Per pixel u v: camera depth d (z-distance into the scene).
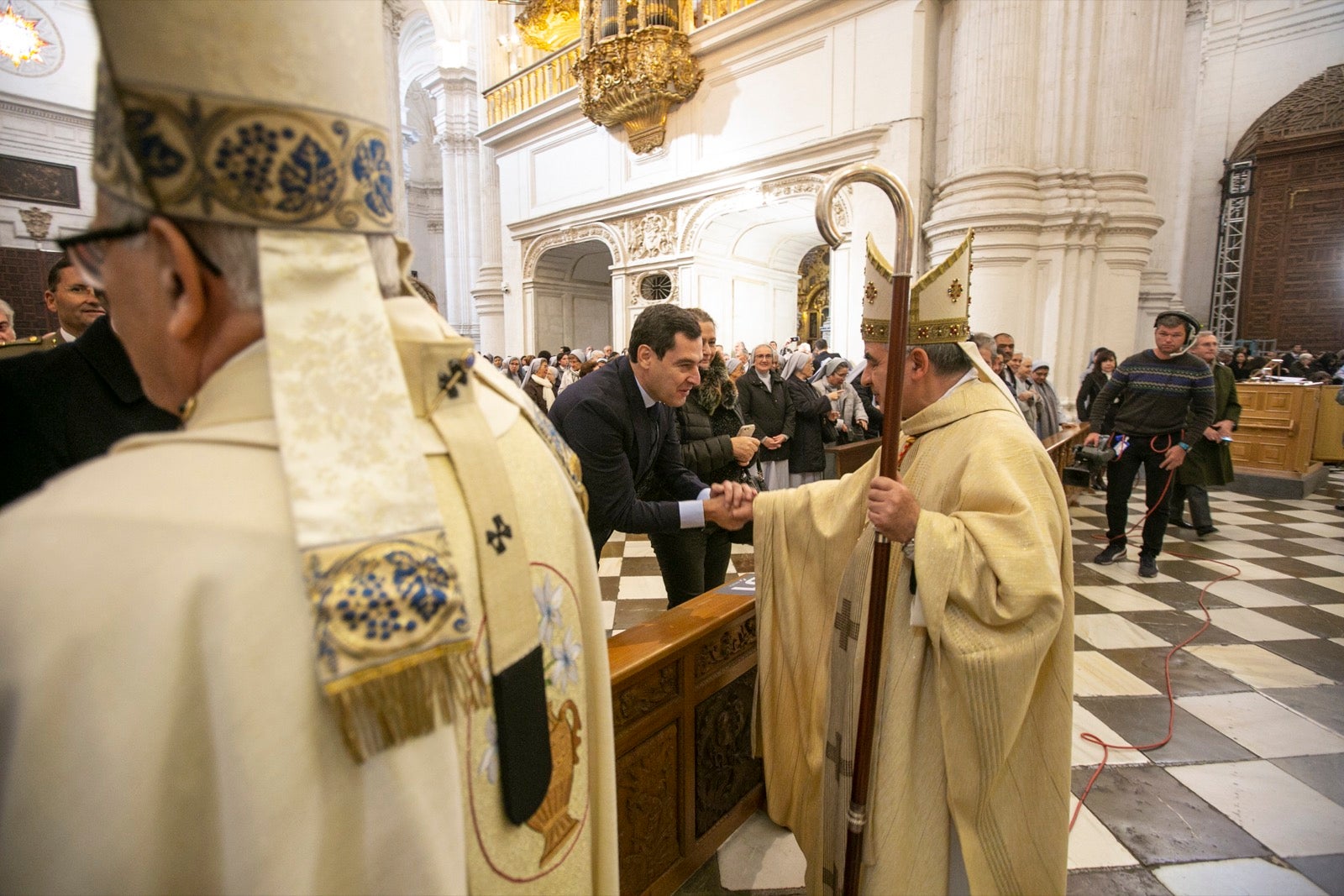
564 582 0.64
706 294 9.95
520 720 0.54
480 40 13.50
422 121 22.88
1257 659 2.97
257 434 0.43
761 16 8.28
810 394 4.83
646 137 9.75
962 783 1.21
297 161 0.43
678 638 1.52
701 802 1.72
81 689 0.37
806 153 8.04
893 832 1.22
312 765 0.40
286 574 0.40
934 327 1.34
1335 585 3.89
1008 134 6.56
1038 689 1.26
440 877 0.44
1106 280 6.89
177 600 0.38
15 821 0.37
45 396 1.17
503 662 0.52
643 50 9.00
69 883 0.38
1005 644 1.13
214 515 0.39
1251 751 2.31
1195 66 14.07
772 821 1.81
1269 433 6.67
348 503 0.43
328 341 0.45
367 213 0.48
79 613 0.37
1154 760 2.25
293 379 0.43
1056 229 6.55
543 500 0.62
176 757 0.39
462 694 0.47
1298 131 13.48
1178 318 3.92
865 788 1.23
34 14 10.64
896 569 1.32
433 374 0.52
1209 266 14.64
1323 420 7.63
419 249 23.06
